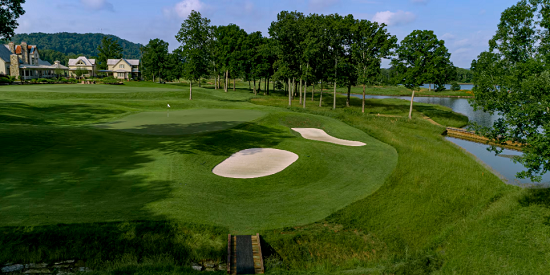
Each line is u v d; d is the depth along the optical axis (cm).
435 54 4234
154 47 9606
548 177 2212
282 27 4772
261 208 1279
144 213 1096
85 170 1392
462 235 1231
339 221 1243
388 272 987
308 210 1298
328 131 3011
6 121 2320
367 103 6419
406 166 1955
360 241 1155
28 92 4116
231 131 2455
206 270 942
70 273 877
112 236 980
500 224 1311
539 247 1146
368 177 1741
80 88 5191
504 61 2256
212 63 7169
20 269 873
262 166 1816
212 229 1075
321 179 1670
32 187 1173
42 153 1542
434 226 1298
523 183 2023
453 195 1577
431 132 3641
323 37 4716
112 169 1448
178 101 4425
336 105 5856
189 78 5038
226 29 7150
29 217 982
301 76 4847
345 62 5128
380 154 2227
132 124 2542
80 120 2662
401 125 3988
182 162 1658
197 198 1273
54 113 2877
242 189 1455
